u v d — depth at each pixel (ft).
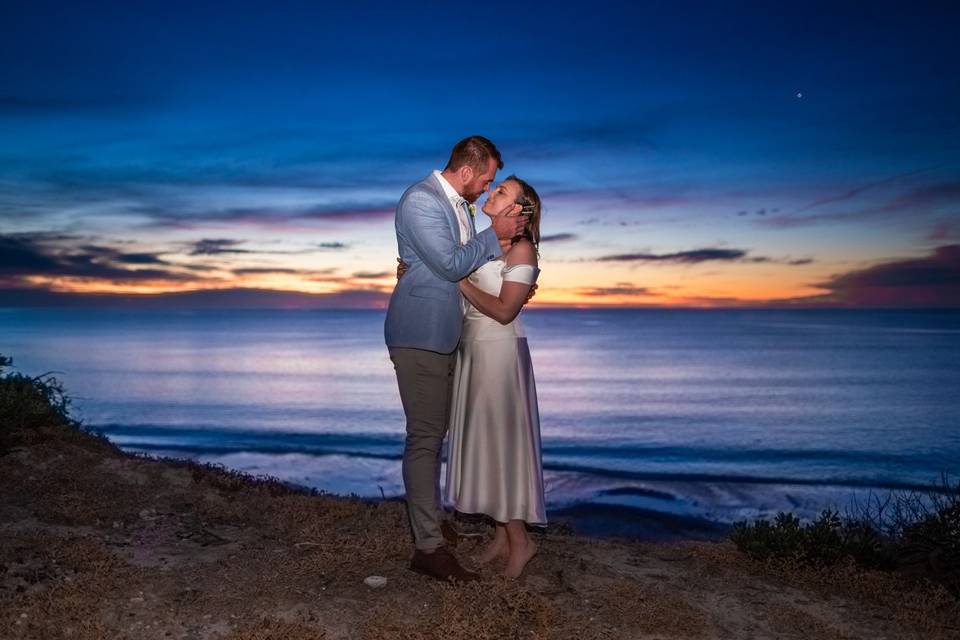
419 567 12.46
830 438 107.86
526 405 12.98
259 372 236.63
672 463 84.84
